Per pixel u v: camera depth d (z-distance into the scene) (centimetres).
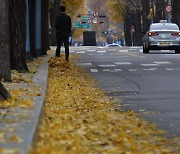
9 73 2186
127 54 5500
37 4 4972
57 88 2217
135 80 2677
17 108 1364
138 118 1521
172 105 1786
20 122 1137
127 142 1129
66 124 1312
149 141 1183
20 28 2736
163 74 3000
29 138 959
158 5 10794
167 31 5700
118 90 2248
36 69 3020
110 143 1129
